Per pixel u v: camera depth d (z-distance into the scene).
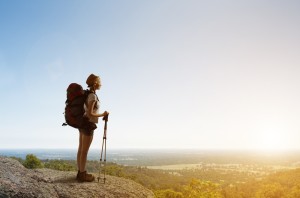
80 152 5.99
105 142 5.95
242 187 169.25
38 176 5.57
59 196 4.84
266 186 149.38
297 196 133.00
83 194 5.15
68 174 6.39
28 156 73.31
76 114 5.50
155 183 166.00
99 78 5.88
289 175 167.75
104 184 5.99
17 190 4.39
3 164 5.42
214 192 33.78
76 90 5.60
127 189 6.09
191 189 34.34
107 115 5.86
